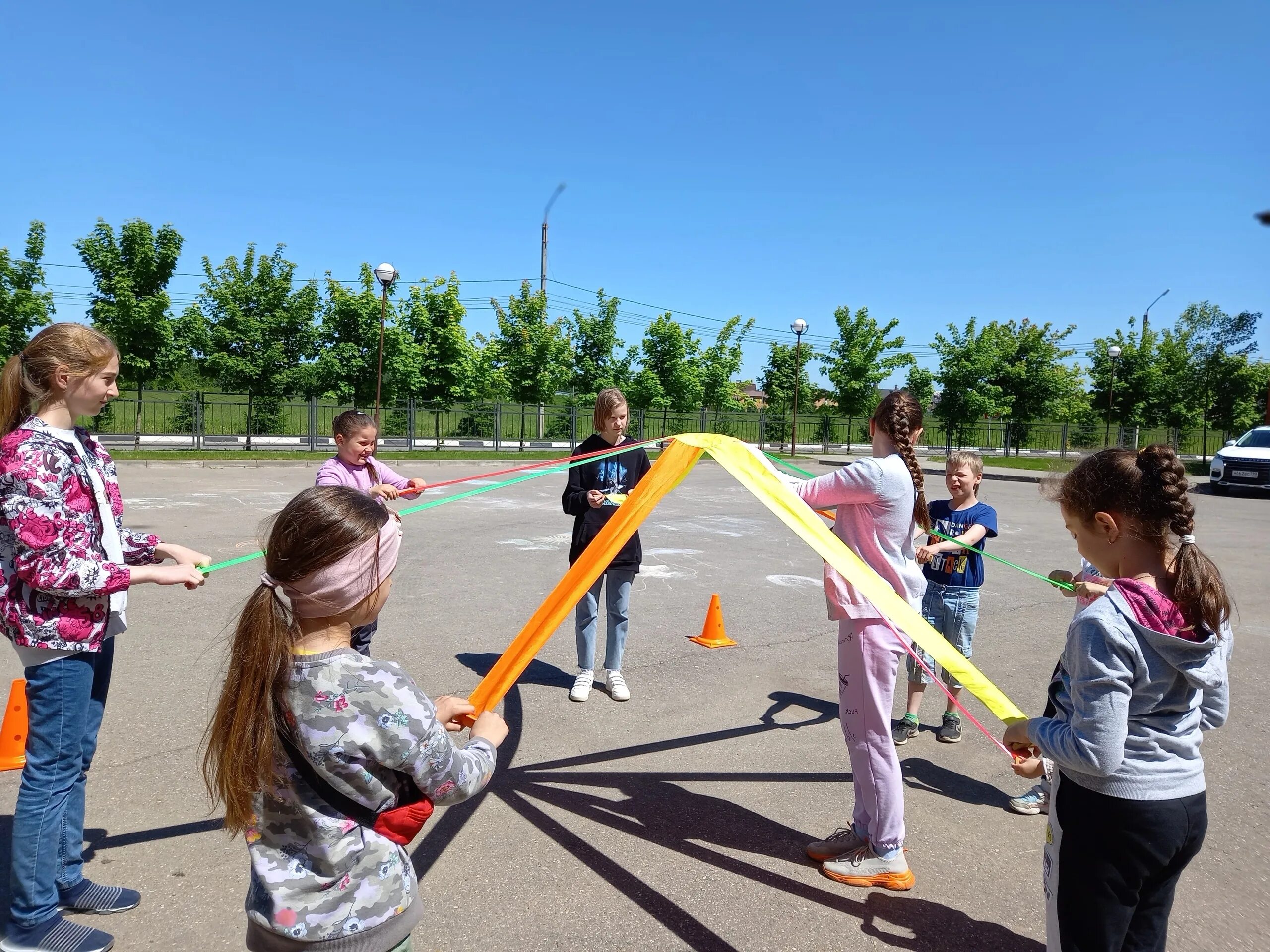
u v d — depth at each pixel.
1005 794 3.83
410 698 1.56
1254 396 31.64
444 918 2.75
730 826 3.43
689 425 33.16
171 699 4.60
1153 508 1.88
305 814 1.53
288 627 1.57
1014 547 10.72
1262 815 3.65
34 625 2.46
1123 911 1.89
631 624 6.61
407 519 12.24
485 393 30.56
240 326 25.44
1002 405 34.78
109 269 22.95
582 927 2.71
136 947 2.56
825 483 2.95
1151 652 1.82
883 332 35.72
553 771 3.92
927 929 2.76
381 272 20.41
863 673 2.97
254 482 16.27
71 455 2.47
